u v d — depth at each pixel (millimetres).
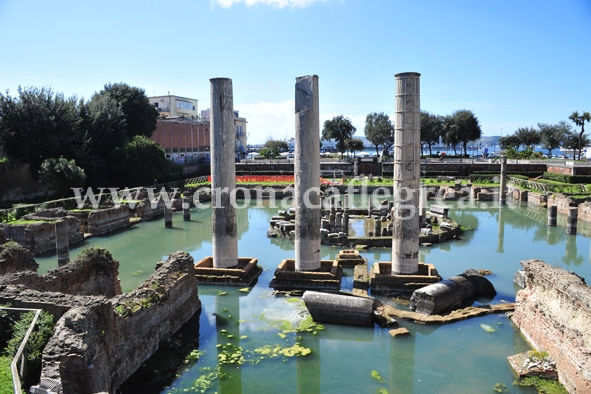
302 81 20375
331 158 89625
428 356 14883
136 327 13805
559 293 13539
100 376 11469
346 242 29641
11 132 41938
